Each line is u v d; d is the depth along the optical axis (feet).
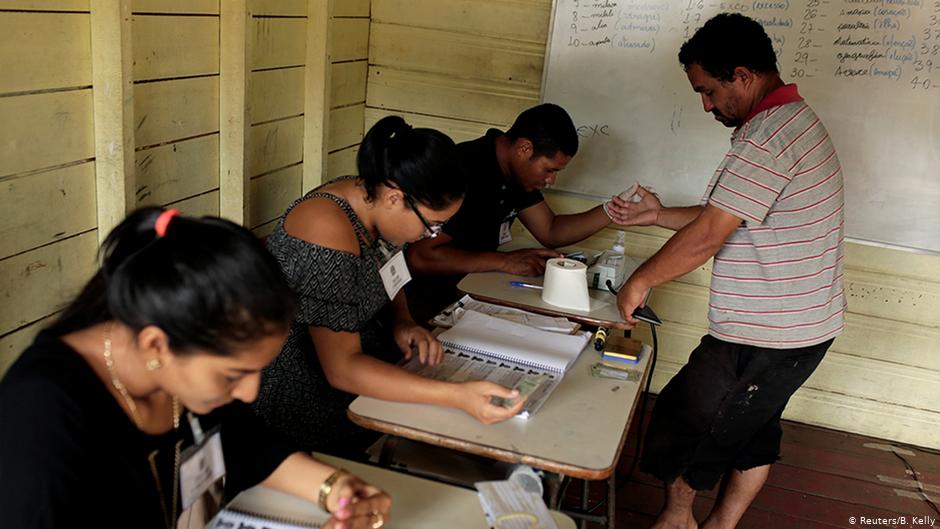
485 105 11.60
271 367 5.81
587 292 7.76
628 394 5.89
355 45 11.29
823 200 6.89
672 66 10.75
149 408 3.55
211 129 8.36
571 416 5.45
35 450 3.04
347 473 4.25
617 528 8.93
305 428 5.99
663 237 11.46
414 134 5.32
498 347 6.27
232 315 3.07
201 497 4.13
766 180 6.69
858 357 11.30
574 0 10.85
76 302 3.42
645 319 7.55
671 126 10.98
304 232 5.32
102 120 6.64
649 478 9.98
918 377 11.16
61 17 6.17
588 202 11.55
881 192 10.56
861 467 10.74
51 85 6.19
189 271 3.03
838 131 10.50
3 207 5.96
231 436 4.22
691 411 7.62
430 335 6.30
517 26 11.19
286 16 9.33
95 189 6.85
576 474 4.82
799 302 7.06
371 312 5.95
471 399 5.17
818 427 11.72
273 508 4.20
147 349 3.16
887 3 9.94
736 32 6.96
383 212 5.52
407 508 4.44
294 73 9.80
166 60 7.43
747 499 8.28
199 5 7.77
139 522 3.62
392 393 5.32
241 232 3.21
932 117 10.15
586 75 11.07
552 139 8.29
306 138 10.27
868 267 10.91
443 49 11.50
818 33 10.23
